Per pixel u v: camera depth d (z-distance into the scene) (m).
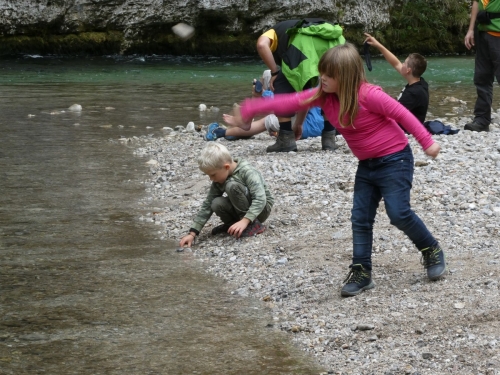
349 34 25.88
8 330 4.33
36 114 12.55
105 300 4.79
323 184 7.21
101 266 5.41
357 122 4.46
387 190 4.57
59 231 6.23
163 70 21.16
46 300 4.78
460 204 6.34
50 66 21.62
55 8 24.00
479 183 6.98
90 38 24.55
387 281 4.88
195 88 16.89
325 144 9.02
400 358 3.89
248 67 22.38
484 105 10.02
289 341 4.20
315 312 4.53
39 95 15.21
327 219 6.22
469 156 8.12
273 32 8.82
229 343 4.18
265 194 5.93
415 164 7.73
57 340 4.21
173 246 5.89
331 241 5.69
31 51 24.44
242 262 5.44
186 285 5.06
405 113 4.33
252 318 4.52
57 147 9.70
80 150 9.54
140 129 11.22
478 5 9.79
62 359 3.98
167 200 7.23
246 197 5.85
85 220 6.55
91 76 19.30
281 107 4.59
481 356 3.83
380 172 4.57
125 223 6.48
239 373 3.83
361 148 4.56
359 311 4.47
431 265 4.79
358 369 3.83
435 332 4.12
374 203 4.70
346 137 4.60
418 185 6.96
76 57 24.34
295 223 6.16
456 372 3.71
